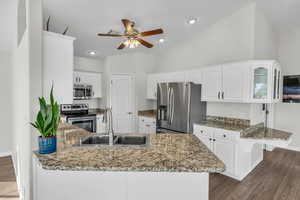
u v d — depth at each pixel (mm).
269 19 3816
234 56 3447
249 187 2682
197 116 3668
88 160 1347
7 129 4078
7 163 3623
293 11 3494
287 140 2561
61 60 1970
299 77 4207
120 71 5188
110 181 1344
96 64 5383
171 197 1335
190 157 1430
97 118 4680
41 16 1669
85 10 2775
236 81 3115
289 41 4344
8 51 4039
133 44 2939
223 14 3439
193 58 4297
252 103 3207
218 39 3736
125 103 5105
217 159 1393
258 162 3607
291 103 4355
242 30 3305
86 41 4016
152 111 5441
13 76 3654
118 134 2191
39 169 1412
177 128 3734
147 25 3527
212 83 3484
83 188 1354
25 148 1989
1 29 3080
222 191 2570
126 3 2725
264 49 3652
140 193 1337
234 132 2883
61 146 1688
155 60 5438
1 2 2287
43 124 1468
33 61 1636
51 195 1378
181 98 3637
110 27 3361
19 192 2590
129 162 1314
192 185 1329
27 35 1676
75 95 4707
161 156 1446
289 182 2836
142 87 5199
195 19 3475
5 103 4055
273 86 2939
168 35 4109
